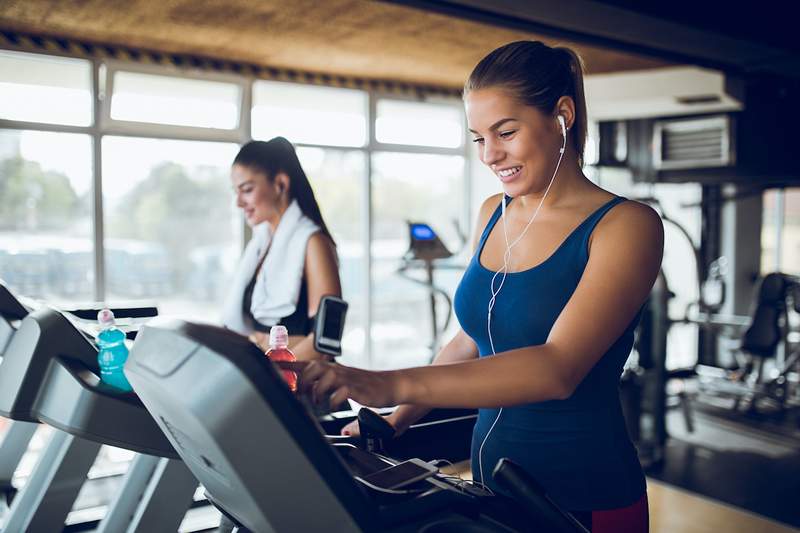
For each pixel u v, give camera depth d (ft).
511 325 3.69
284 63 20.06
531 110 3.46
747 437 17.12
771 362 22.54
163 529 4.69
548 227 3.70
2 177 16.89
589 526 3.59
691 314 24.50
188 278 20.02
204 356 2.40
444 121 25.16
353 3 14.20
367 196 23.31
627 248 3.39
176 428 2.82
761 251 24.56
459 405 3.01
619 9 12.50
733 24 14.39
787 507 12.41
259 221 7.03
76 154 17.57
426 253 18.01
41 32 16.46
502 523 2.98
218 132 19.83
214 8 14.60
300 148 21.72
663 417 15.12
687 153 21.03
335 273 6.82
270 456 2.41
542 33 13.87
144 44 17.66
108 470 13.48
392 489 3.07
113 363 4.57
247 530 3.17
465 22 15.56
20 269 17.35
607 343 3.31
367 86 22.66
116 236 18.34
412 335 25.18
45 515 5.23
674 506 12.24
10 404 4.54
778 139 19.33
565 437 3.57
